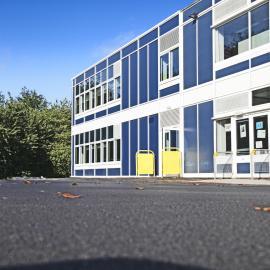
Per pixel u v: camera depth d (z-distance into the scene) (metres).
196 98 21.22
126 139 27.70
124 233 4.15
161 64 24.25
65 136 48.03
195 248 3.46
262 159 17.20
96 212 5.80
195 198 8.24
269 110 17.06
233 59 19.03
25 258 3.15
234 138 18.77
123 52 28.44
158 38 24.52
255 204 6.95
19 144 43.72
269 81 17.16
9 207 6.45
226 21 19.48
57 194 9.27
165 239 3.84
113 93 29.80
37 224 4.73
